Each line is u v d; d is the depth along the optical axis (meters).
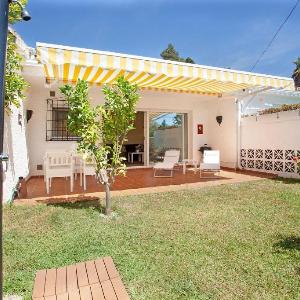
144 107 15.01
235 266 3.82
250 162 13.71
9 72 5.54
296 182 10.23
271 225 5.48
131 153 17.30
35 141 12.62
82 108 6.01
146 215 6.26
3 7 1.94
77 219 5.95
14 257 4.14
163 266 3.86
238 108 14.27
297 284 3.36
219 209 6.70
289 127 11.62
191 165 15.90
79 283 3.45
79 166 11.66
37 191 9.02
